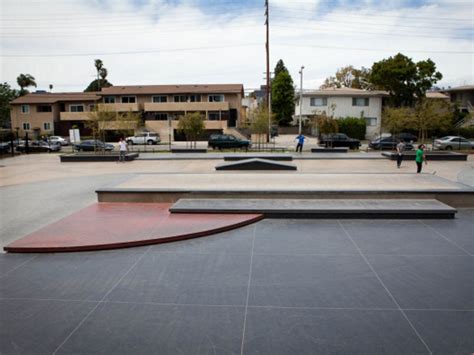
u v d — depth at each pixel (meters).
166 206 11.41
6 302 5.82
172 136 51.53
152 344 4.69
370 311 5.44
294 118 66.69
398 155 20.86
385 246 8.12
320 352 4.50
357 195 11.31
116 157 25.30
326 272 6.82
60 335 4.92
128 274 6.79
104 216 10.29
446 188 11.77
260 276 6.67
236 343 4.69
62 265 7.23
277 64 77.75
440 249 7.95
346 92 50.19
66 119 52.47
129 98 53.78
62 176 18.75
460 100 57.66
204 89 53.72
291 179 13.74
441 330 4.95
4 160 27.78
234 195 11.55
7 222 10.16
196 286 6.29
